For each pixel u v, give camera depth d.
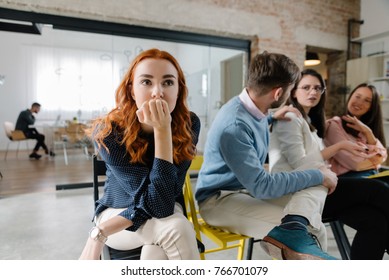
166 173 0.82
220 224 1.17
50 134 6.27
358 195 1.16
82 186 3.60
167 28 3.98
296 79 1.12
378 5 5.00
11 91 7.38
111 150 0.88
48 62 7.33
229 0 4.20
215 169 1.16
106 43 4.07
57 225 2.35
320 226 0.97
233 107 1.14
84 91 4.55
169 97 0.86
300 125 1.29
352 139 1.57
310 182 1.02
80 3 3.34
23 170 4.73
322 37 5.02
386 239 1.08
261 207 1.06
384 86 4.74
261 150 1.18
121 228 0.80
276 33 4.58
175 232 0.78
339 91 5.36
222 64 5.03
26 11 3.29
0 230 2.23
